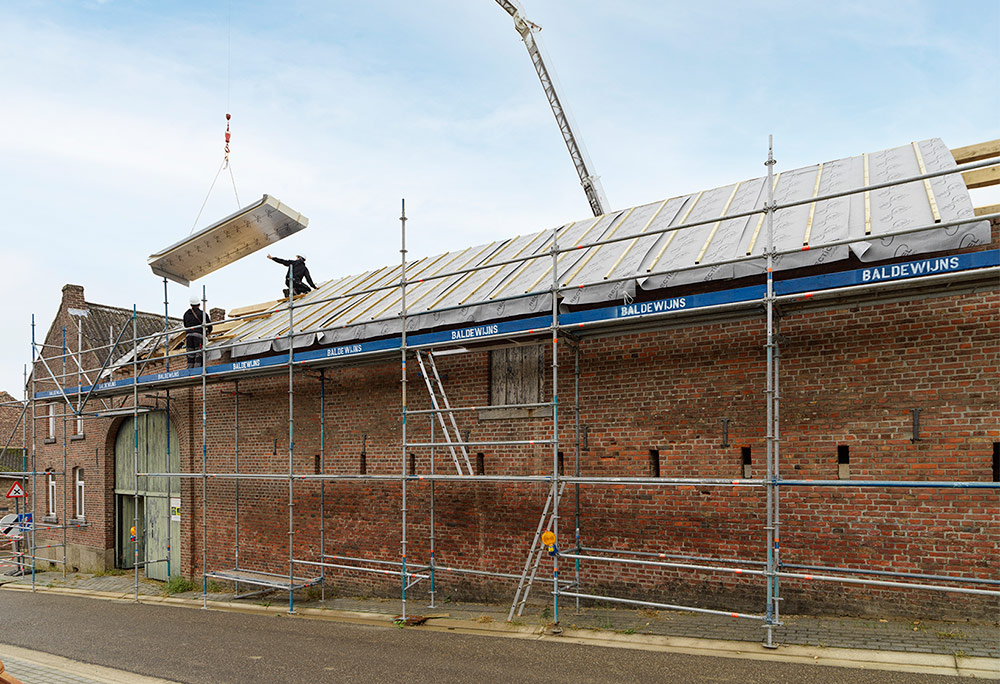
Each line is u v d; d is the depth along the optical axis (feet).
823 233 30.25
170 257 56.75
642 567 34.30
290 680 27.76
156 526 59.21
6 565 76.02
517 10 97.50
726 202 39.40
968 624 27.50
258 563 49.49
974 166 24.45
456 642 31.40
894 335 29.48
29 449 102.37
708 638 28.71
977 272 24.53
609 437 35.78
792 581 30.83
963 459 27.89
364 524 44.04
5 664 33.37
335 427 45.96
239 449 51.31
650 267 33.94
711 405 33.24
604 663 26.84
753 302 28.43
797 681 23.48
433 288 44.65
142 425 61.46
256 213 52.13
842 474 30.07
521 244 46.65
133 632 38.70
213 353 52.90
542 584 37.04
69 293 77.00
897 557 28.78
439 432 41.50
